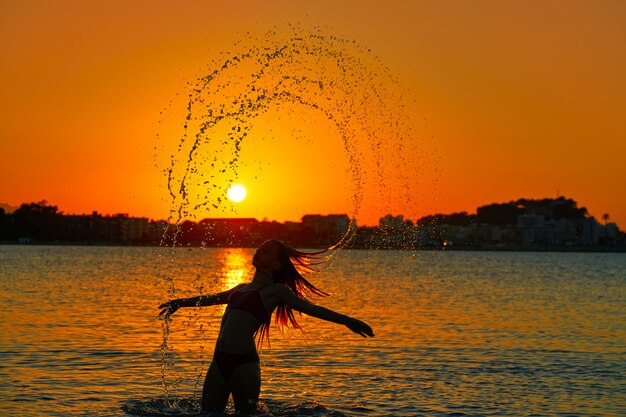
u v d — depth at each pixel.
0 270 78.38
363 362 17.91
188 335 22.50
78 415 11.88
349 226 16.70
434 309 35.34
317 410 12.03
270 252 11.47
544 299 45.50
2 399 13.15
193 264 110.62
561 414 12.82
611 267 136.25
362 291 49.78
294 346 20.50
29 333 22.41
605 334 25.09
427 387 14.88
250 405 11.21
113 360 17.53
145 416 11.73
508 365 17.86
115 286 50.66
